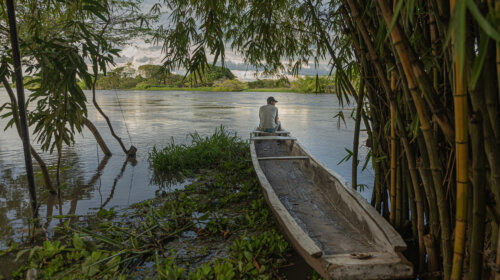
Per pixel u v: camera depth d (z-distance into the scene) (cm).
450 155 202
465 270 195
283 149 689
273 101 770
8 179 553
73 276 253
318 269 208
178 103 2772
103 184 536
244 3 346
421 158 215
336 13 274
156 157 668
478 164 150
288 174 484
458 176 148
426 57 185
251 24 330
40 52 313
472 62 135
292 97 4059
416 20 204
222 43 257
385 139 291
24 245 317
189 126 1268
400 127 229
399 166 269
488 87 136
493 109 138
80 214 404
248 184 476
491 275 181
